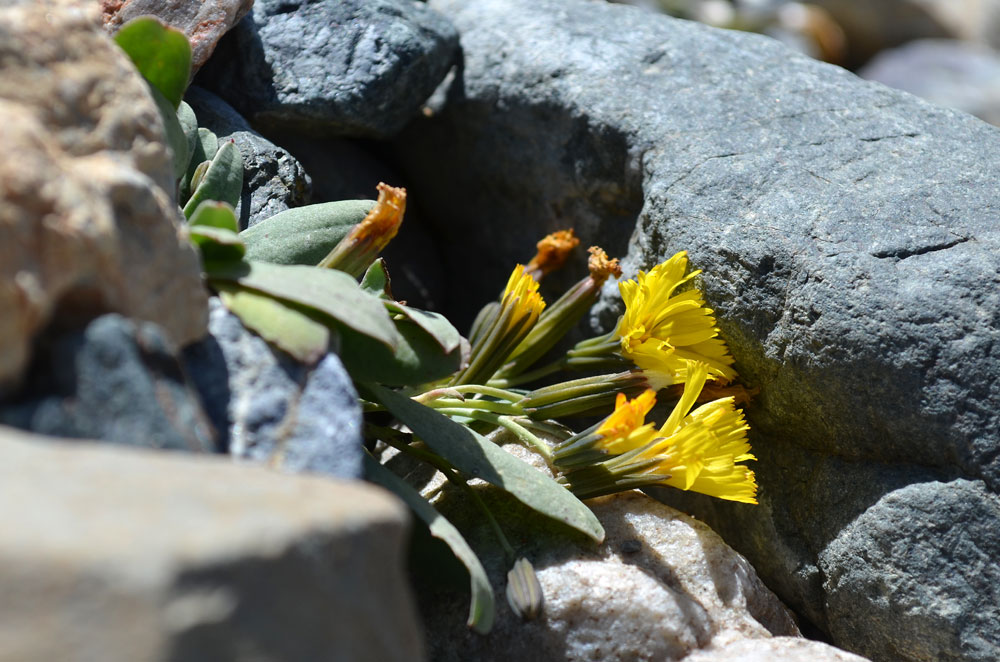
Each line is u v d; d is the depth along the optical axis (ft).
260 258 0.94
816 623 0.97
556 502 0.93
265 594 0.78
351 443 0.87
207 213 0.88
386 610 0.81
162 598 0.73
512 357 1.01
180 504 0.79
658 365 0.97
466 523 0.95
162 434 0.83
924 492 0.93
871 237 0.95
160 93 0.92
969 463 0.92
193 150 0.96
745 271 0.96
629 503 0.96
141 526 0.78
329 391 0.87
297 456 0.86
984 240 0.95
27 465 0.79
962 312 0.93
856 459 0.95
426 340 0.92
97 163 0.85
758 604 0.95
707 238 0.97
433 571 0.92
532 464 0.97
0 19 0.85
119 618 0.72
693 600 0.93
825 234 0.96
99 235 0.83
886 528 0.93
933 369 0.93
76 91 0.85
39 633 0.72
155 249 0.85
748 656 0.91
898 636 0.93
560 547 0.94
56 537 0.75
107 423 0.82
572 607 0.92
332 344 0.88
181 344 0.86
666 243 0.99
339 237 0.95
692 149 1.00
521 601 0.91
